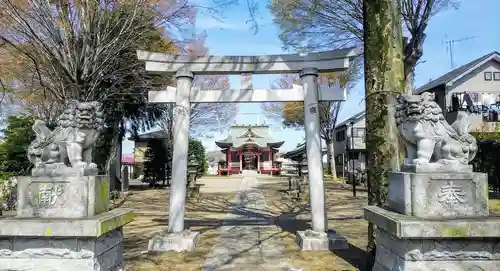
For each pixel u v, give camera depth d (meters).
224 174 46.78
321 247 6.95
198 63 7.70
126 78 14.32
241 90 7.77
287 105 31.33
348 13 11.98
